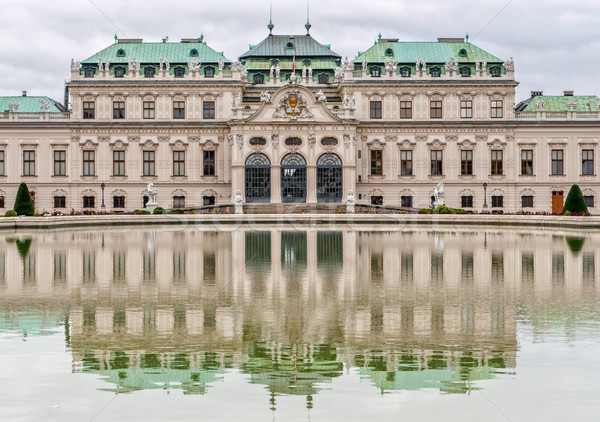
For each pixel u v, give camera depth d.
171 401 17.67
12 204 125.81
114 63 126.19
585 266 42.56
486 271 40.16
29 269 41.16
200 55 128.00
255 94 130.62
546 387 18.59
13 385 18.89
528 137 126.12
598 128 125.94
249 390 18.47
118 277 37.78
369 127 125.19
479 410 17.02
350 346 22.53
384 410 17.02
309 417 16.59
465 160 126.19
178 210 112.75
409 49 129.12
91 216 92.88
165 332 24.48
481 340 23.23
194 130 125.31
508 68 125.50
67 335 24.09
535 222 92.81
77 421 16.42
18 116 125.44
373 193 125.81
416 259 46.59
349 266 42.62
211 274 38.97
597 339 23.34
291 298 31.05
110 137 125.31
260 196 121.75
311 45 135.00
